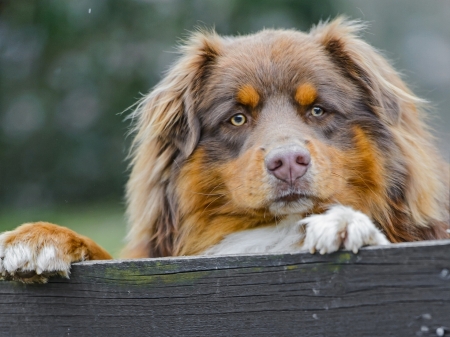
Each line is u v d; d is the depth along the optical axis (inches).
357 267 184.7
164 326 208.1
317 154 276.7
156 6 775.1
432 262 175.0
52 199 840.9
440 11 1043.9
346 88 308.0
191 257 206.7
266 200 277.3
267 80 302.7
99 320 215.2
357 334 183.6
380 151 302.4
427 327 174.9
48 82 818.2
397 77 340.2
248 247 301.1
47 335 219.8
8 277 224.5
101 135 825.5
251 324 197.5
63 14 762.8
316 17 768.3
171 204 318.0
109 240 640.4
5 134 831.1
